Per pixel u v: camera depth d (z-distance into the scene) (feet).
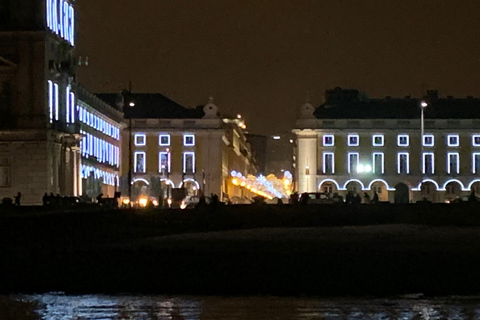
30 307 128.06
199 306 128.36
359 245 157.17
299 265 144.46
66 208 199.82
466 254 146.10
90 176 365.61
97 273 146.41
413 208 214.48
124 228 186.09
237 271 144.46
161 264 146.51
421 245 157.58
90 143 374.84
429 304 129.39
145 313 123.13
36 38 280.72
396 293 140.15
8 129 277.03
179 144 467.11
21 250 153.07
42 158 277.64
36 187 277.44
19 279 145.18
